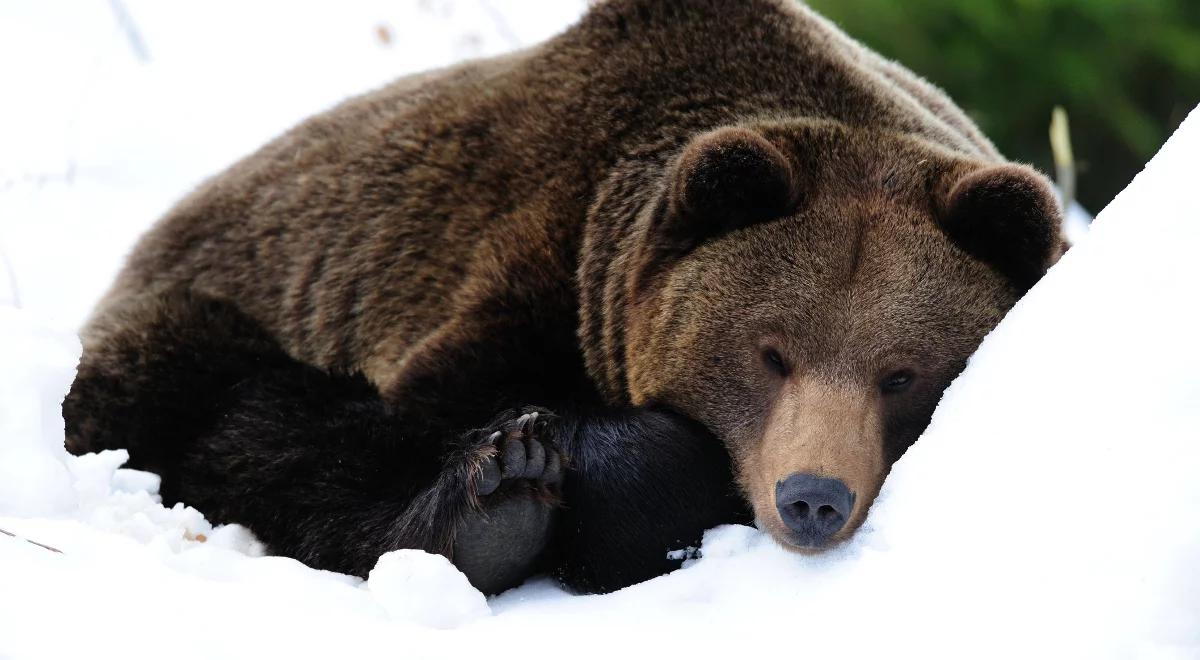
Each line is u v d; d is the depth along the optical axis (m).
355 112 13.25
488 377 10.24
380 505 9.59
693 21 11.54
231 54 24.17
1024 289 9.30
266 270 12.66
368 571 9.48
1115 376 6.88
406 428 9.84
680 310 9.58
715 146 9.30
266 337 12.02
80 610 6.51
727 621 7.36
